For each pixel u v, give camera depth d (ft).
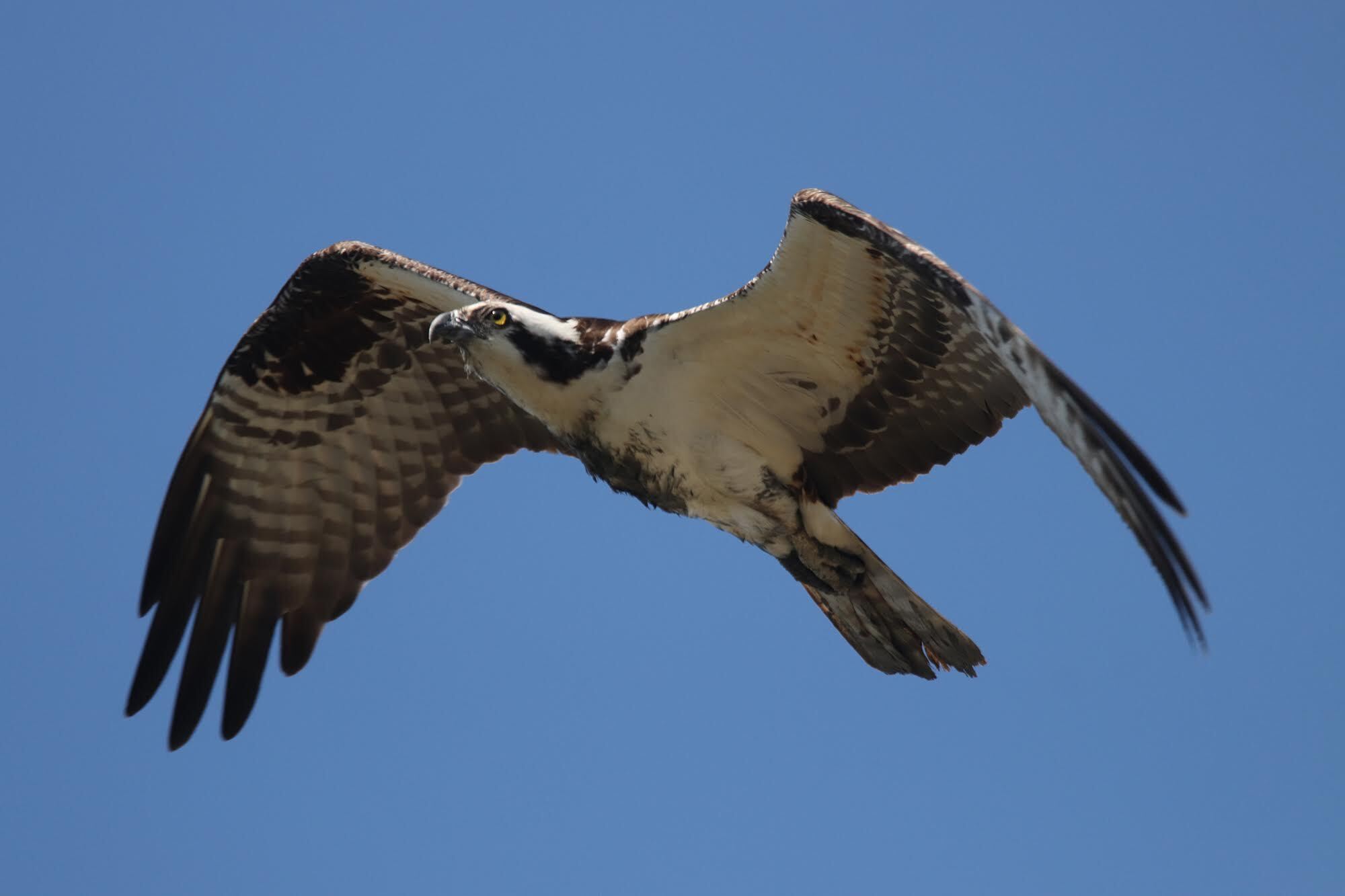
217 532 49.67
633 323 41.93
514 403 43.42
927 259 35.78
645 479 43.21
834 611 43.57
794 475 42.86
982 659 42.24
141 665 48.49
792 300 39.83
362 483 50.24
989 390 40.60
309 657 49.52
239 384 48.91
